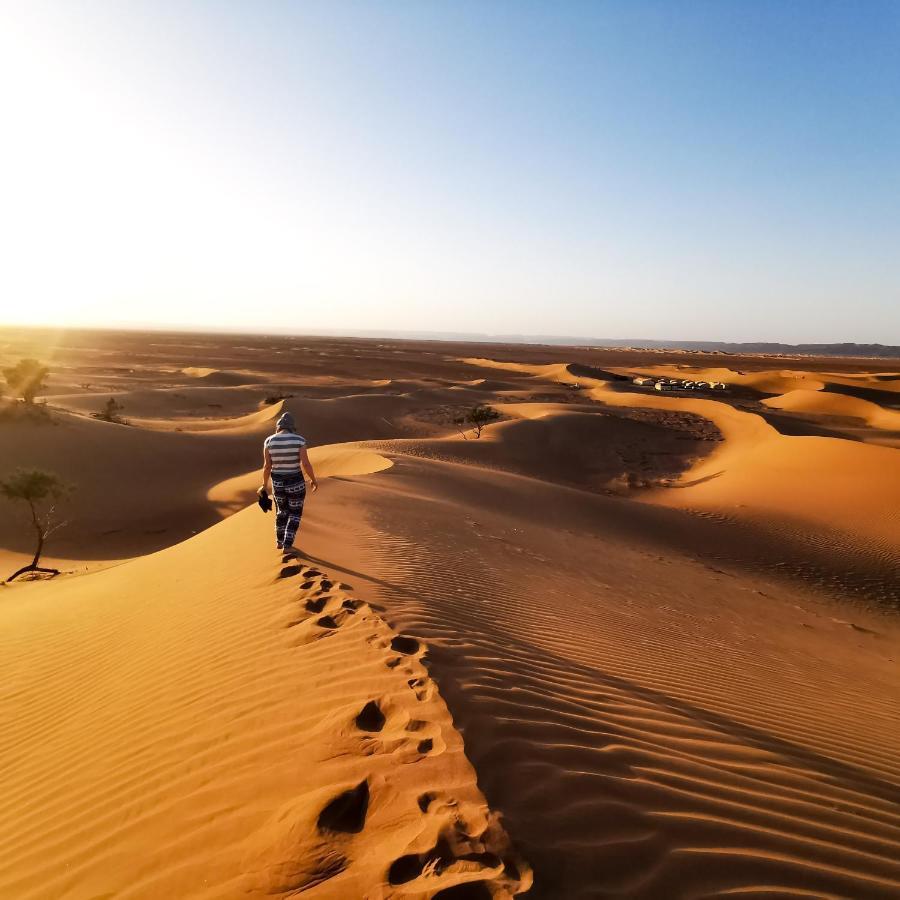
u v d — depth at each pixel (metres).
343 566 7.11
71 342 154.50
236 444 34.09
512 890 2.10
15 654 7.48
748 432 43.62
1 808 3.92
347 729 3.33
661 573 13.02
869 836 3.21
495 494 19.25
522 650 5.20
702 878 2.44
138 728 4.29
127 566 12.27
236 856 2.58
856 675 8.43
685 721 4.40
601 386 79.56
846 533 20.78
